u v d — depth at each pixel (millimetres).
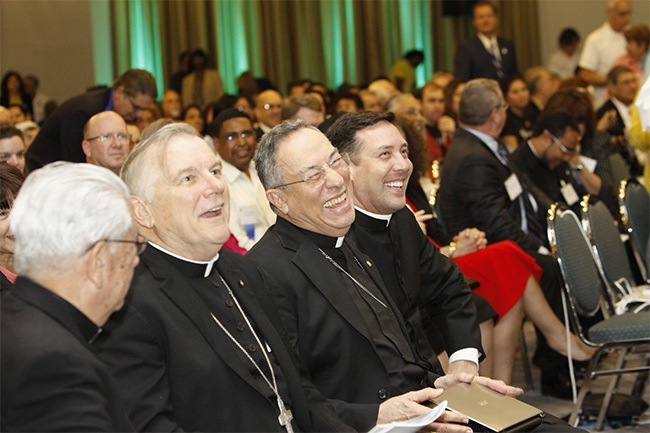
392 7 11805
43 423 1655
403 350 2707
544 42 11914
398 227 3168
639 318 3830
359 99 6801
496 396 2543
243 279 2404
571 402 4430
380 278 2859
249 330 2309
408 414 2369
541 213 4871
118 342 2051
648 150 5504
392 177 2992
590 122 5727
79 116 5211
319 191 2658
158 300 2143
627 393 4512
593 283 4043
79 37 10094
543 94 7941
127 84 5234
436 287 3250
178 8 10656
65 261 1746
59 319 1742
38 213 1745
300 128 2717
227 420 2146
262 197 4641
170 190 2221
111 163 4410
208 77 9688
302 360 2576
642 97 4215
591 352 4285
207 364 2137
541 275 4387
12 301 1773
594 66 8742
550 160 5125
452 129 6738
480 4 8680
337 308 2594
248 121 4613
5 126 4078
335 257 2744
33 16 9969
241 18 11086
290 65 11383
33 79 9398
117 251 1797
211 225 2236
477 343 3180
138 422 2016
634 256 5082
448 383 2648
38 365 1659
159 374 2086
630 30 8219
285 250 2664
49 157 5285
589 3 11539
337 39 11602
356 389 2596
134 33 10406
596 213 4328
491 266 4027
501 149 4844
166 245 2258
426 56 11953
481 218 4633
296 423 2291
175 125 2314
